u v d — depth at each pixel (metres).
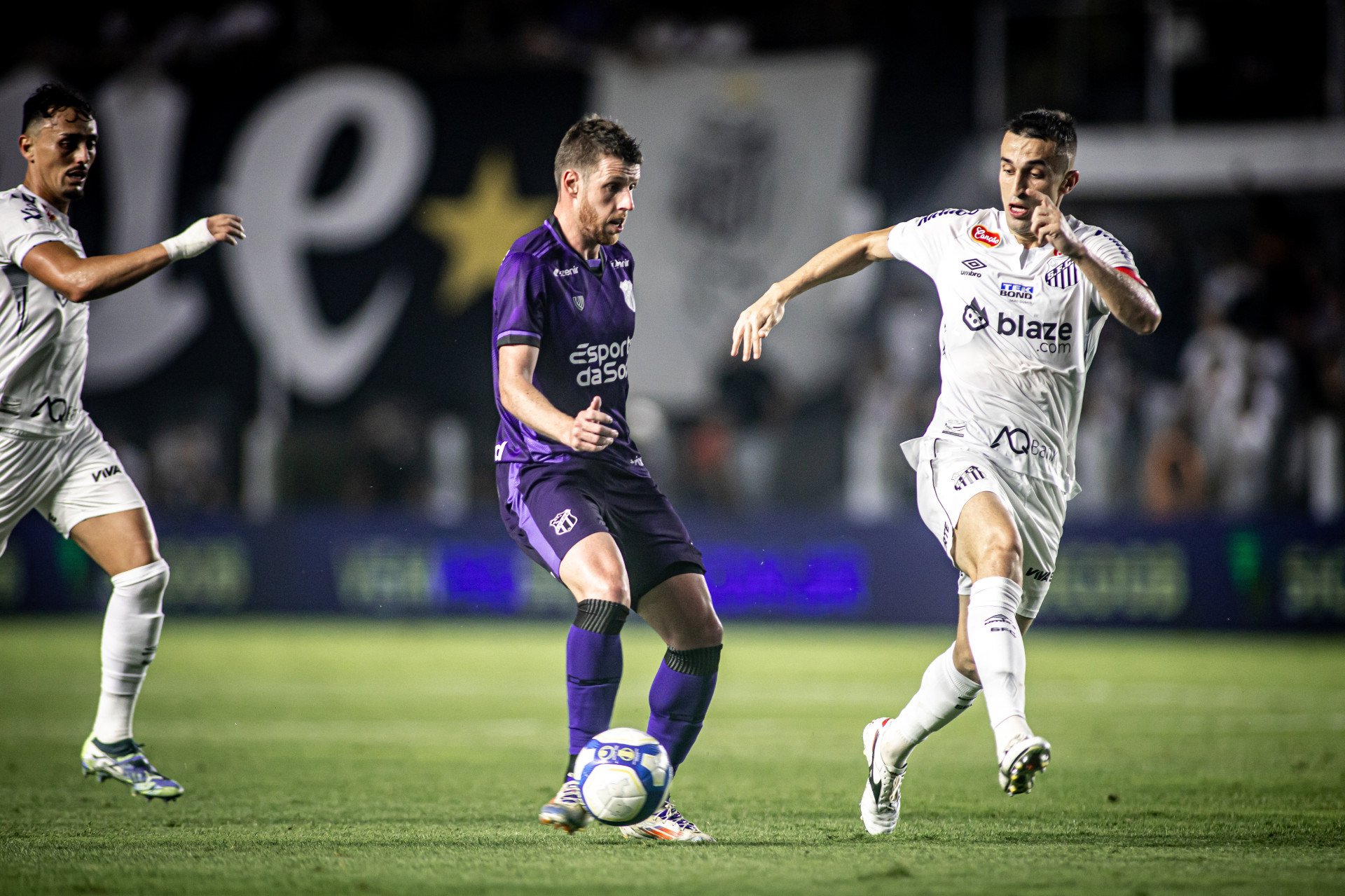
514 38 68.62
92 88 67.88
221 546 61.81
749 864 14.57
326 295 65.56
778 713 33.12
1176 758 25.08
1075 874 13.88
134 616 19.02
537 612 59.31
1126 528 54.31
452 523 59.94
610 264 17.47
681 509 59.09
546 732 29.59
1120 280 15.80
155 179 67.12
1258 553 53.00
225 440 65.31
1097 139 64.38
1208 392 57.69
